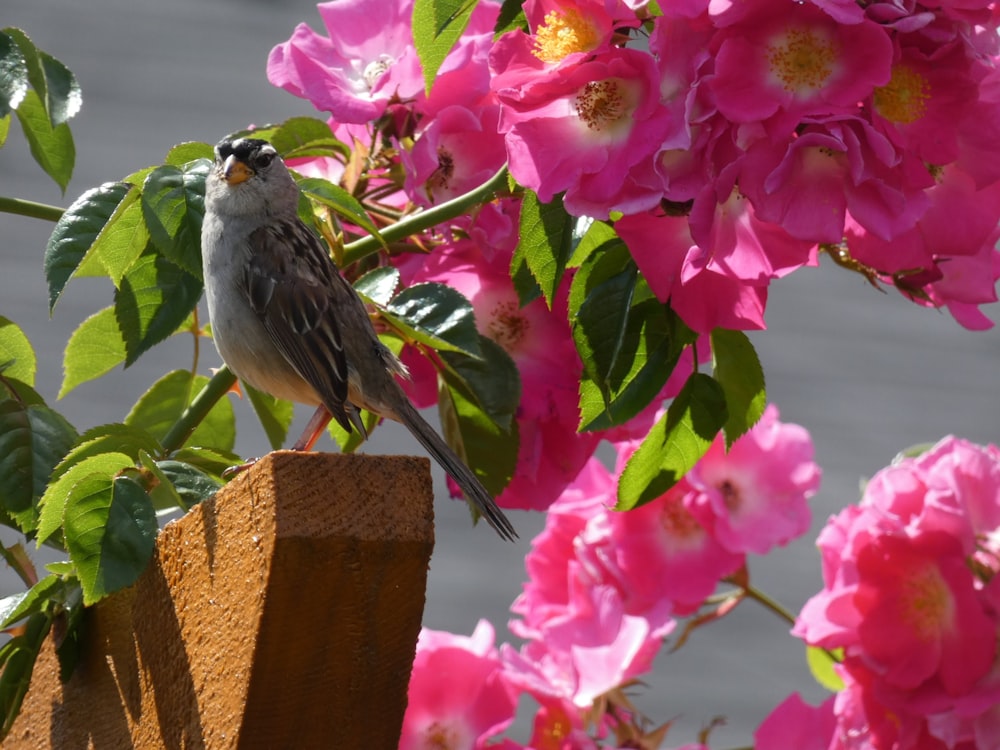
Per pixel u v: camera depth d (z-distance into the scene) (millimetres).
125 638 4910
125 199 4746
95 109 14633
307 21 16766
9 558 5230
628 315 4945
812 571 12977
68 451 5203
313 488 3859
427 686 5715
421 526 3910
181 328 6152
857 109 4352
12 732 5762
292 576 3828
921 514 5539
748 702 11469
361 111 5457
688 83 4441
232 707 4031
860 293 16562
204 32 16172
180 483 4695
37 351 12703
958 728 5418
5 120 5883
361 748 4062
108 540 4406
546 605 6398
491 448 5648
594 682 5855
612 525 6145
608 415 4898
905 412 14609
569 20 4617
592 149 4531
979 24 4441
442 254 5738
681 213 4551
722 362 5156
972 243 4770
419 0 4789
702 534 6195
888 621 5496
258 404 6301
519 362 5660
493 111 5664
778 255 4637
